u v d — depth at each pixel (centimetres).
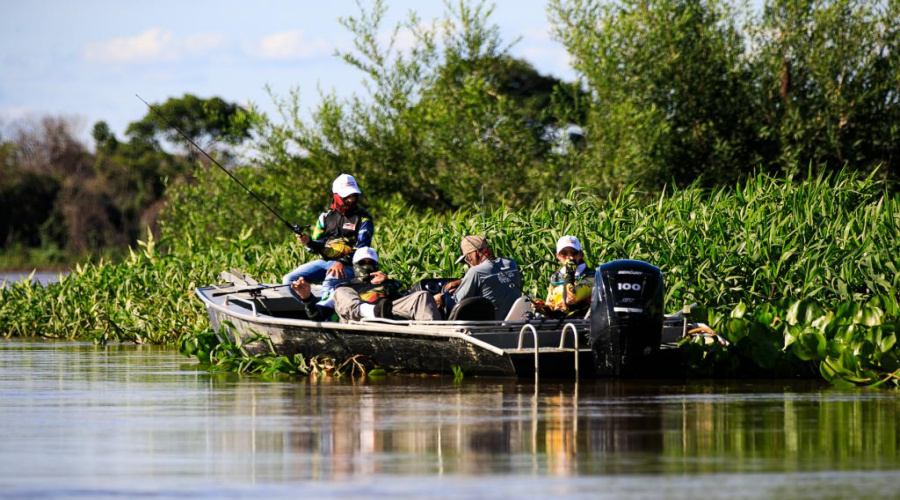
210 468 1484
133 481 1403
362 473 1439
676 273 3183
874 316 2672
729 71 6362
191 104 15800
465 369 2547
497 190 6347
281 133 6775
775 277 3123
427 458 1538
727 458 1527
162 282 4534
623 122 6072
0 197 16675
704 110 6381
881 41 6209
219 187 6938
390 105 6675
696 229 3328
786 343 2644
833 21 6181
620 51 6294
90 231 16350
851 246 3177
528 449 1600
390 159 6738
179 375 2834
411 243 3878
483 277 2730
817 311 2783
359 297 2792
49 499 1304
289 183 6781
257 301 3167
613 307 2436
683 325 2680
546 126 6994
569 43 6325
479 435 1725
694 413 1967
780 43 6312
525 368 2478
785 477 1398
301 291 2848
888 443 1644
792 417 1917
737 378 2622
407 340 2609
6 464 1521
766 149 6450
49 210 16912
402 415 1953
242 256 4494
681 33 6178
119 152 17550
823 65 6200
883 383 2436
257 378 2739
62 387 2536
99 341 4275
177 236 6906
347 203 3077
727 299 3156
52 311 4825
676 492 1315
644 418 1905
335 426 1834
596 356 2494
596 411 1995
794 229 3331
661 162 6209
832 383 2461
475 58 6550
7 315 4950
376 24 6612
